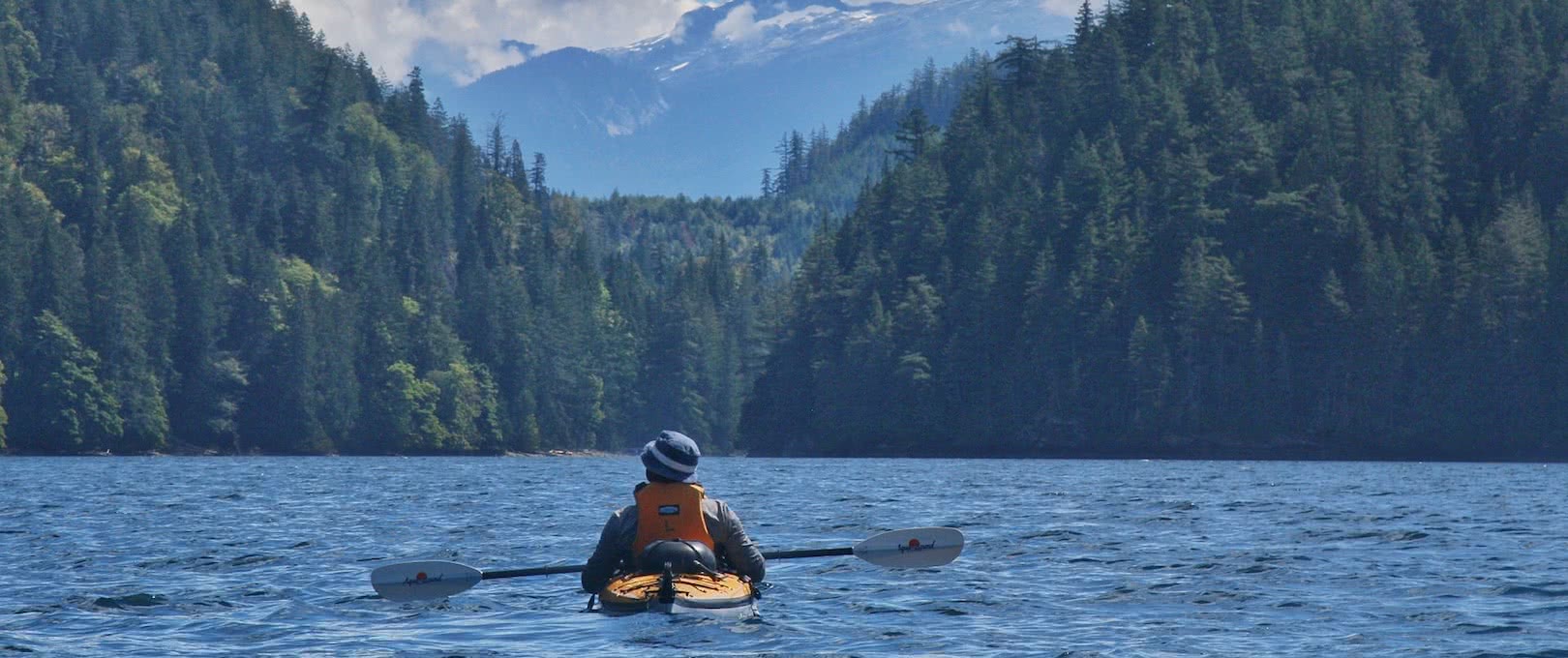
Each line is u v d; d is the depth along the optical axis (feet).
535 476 219.20
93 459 361.92
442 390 494.59
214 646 42.75
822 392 424.05
